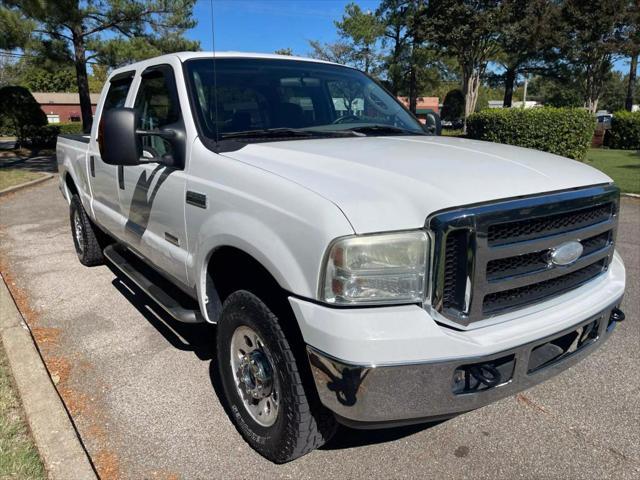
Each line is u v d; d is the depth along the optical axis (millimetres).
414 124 4027
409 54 38344
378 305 2084
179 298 3816
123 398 3236
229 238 2580
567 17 29578
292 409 2395
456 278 2127
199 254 2896
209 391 3316
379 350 2021
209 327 4234
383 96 4215
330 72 4012
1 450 2631
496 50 32562
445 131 36531
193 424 2986
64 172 5797
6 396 3121
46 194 10469
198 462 2678
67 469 2508
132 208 3857
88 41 19109
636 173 13031
